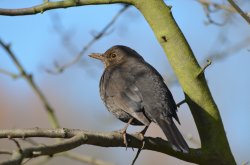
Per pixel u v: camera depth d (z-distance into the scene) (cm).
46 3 1072
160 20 1062
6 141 1670
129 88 1248
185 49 1062
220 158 1057
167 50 1070
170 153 1053
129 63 1348
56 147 857
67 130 909
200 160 1053
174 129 1138
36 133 888
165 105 1192
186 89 1066
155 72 1288
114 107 1263
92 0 1066
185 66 1060
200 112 1061
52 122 1397
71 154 1379
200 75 1058
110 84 1291
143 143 1033
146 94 1216
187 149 1025
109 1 1064
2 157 1689
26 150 810
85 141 918
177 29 1063
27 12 1071
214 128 1061
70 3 1066
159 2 1067
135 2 1070
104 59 1446
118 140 1000
